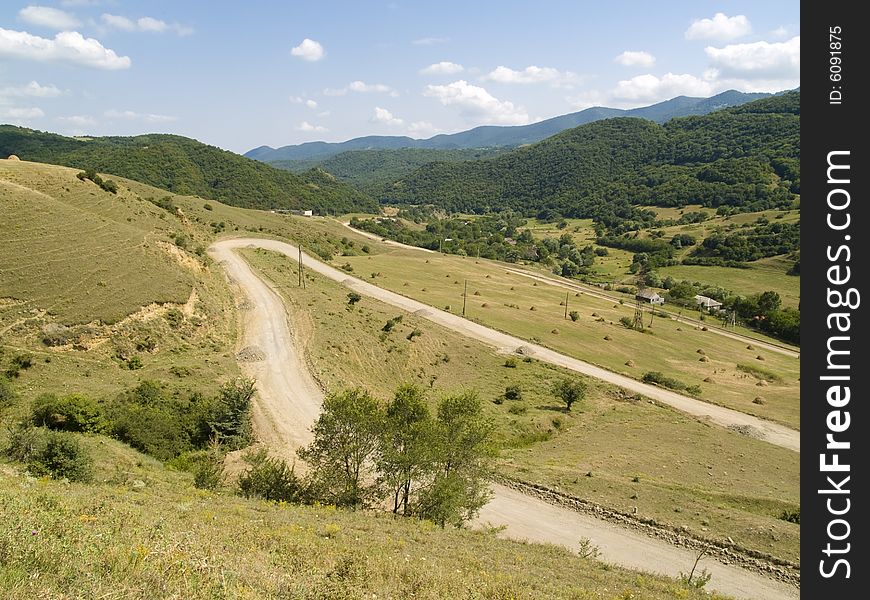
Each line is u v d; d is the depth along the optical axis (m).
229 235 112.81
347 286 96.44
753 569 25.28
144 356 46.19
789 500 34.12
